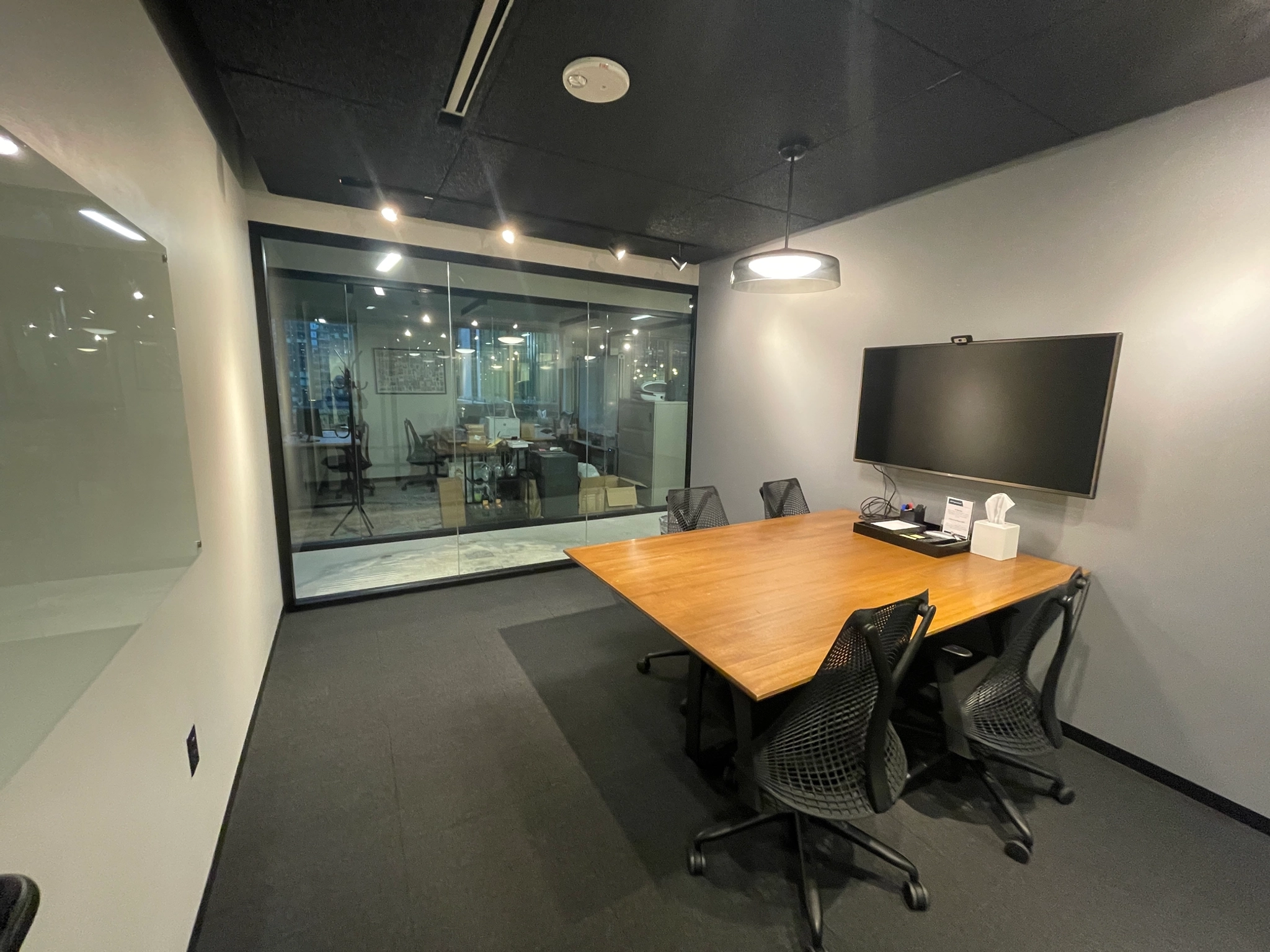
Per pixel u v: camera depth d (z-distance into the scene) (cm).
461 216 333
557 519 481
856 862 168
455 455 456
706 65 174
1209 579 194
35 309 75
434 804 188
